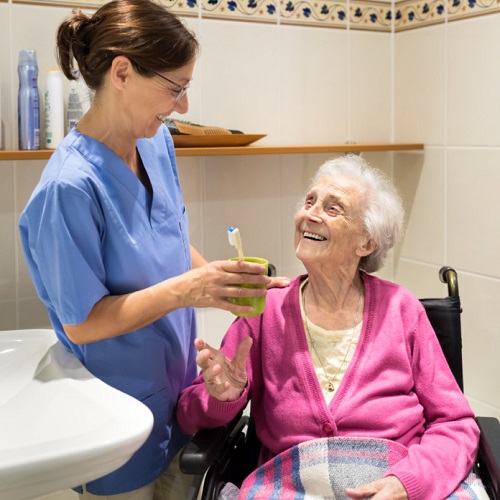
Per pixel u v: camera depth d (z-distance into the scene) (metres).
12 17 1.82
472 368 2.27
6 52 1.83
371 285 1.54
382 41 2.43
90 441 1.06
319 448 1.36
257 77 2.20
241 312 1.32
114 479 1.43
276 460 1.39
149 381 1.43
